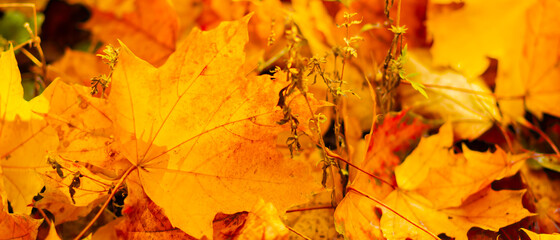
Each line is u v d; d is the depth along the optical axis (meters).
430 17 0.75
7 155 0.62
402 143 0.69
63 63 0.75
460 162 0.67
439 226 0.65
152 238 0.62
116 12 0.75
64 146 0.60
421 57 0.75
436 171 0.67
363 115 0.73
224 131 0.62
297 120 0.61
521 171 0.69
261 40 0.76
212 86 0.61
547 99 0.73
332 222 0.68
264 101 0.62
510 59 0.74
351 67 0.74
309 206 0.68
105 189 0.62
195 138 0.62
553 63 0.72
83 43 0.81
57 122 0.60
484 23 0.74
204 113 0.62
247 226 0.61
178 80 0.61
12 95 0.61
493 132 0.73
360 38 0.64
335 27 0.75
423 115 0.73
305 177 0.62
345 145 0.68
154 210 0.62
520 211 0.65
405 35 0.76
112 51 0.63
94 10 0.75
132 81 0.60
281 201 0.62
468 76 0.74
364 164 0.65
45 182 0.62
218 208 0.62
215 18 0.77
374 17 0.76
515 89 0.73
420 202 0.66
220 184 0.62
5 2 0.79
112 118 0.61
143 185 0.62
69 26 0.81
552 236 0.63
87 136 0.61
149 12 0.75
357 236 0.63
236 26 0.60
